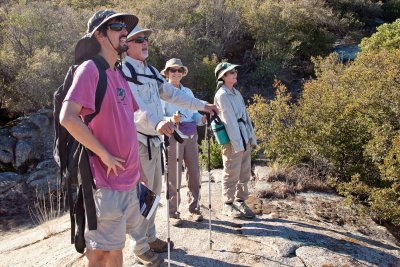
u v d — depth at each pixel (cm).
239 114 445
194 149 432
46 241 486
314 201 603
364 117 752
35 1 1998
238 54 2386
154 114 313
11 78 1616
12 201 1040
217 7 2300
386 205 593
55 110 225
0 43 1775
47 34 1722
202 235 412
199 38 2195
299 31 2383
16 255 455
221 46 2289
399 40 1291
